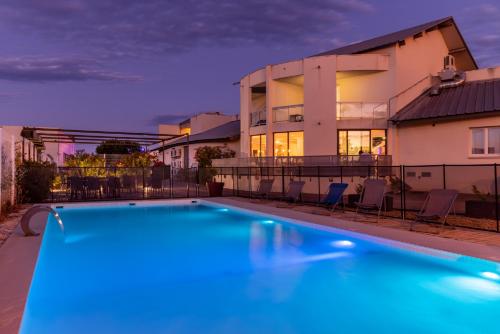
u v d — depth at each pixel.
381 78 23.64
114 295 6.21
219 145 33.41
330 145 23.34
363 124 23.11
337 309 5.61
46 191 17.39
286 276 7.20
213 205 17.28
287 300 6.00
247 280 6.96
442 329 4.93
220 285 6.70
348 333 4.85
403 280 6.86
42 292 6.36
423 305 5.73
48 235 11.16
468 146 18.16
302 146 25.02
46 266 7.91
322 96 23.55
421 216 9.63
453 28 25.81
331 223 10.91
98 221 13.74
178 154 40.19
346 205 14.95
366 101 24.25
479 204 11.30
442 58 26.53
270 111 25.88
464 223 10.61
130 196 20.14
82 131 22.34
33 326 5.03
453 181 18.45
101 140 27.84
